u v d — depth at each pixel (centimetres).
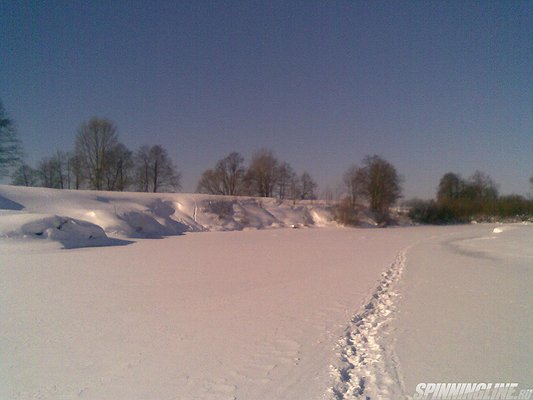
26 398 624
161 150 7425
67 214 4022
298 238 4028
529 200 8069
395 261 2231
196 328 974
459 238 4081
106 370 727
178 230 4834
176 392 639
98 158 6469
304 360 768
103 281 1580
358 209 6819
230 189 8319
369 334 933
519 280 1628
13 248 2542
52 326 992
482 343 864
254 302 1238
